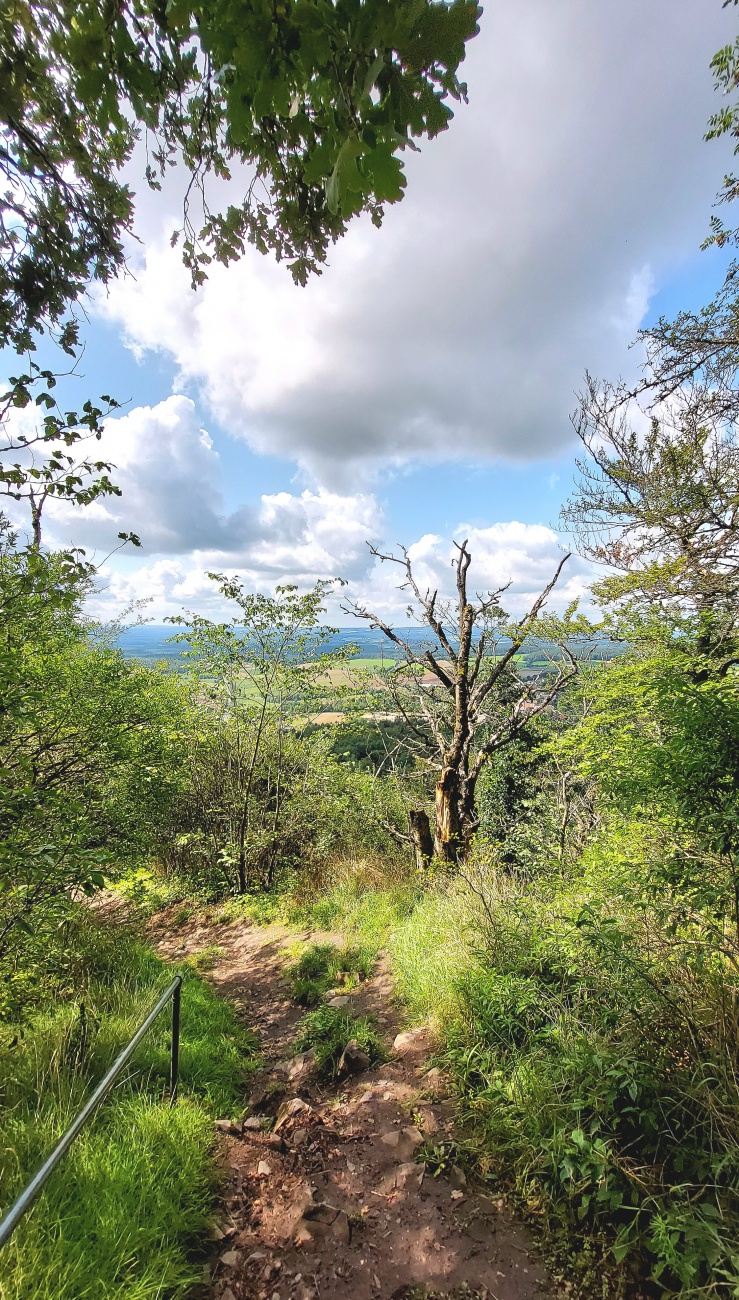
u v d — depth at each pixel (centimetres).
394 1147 278
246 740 986
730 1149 207
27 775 318
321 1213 240
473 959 402
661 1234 191
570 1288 200
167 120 165
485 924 437
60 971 420
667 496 519
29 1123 271
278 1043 439
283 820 998
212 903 874
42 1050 335
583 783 706
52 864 282
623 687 379
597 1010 301
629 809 281
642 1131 234
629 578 515
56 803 301
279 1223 240
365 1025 410
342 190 104
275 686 898
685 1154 217
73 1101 292
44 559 310
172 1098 311
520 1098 275
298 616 866
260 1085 373
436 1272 212
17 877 286
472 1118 287
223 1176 272
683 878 245
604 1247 209
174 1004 320
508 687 932
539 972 359
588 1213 223
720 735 237
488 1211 236
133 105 136
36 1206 215
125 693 507
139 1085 330
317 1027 416
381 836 963
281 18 95
